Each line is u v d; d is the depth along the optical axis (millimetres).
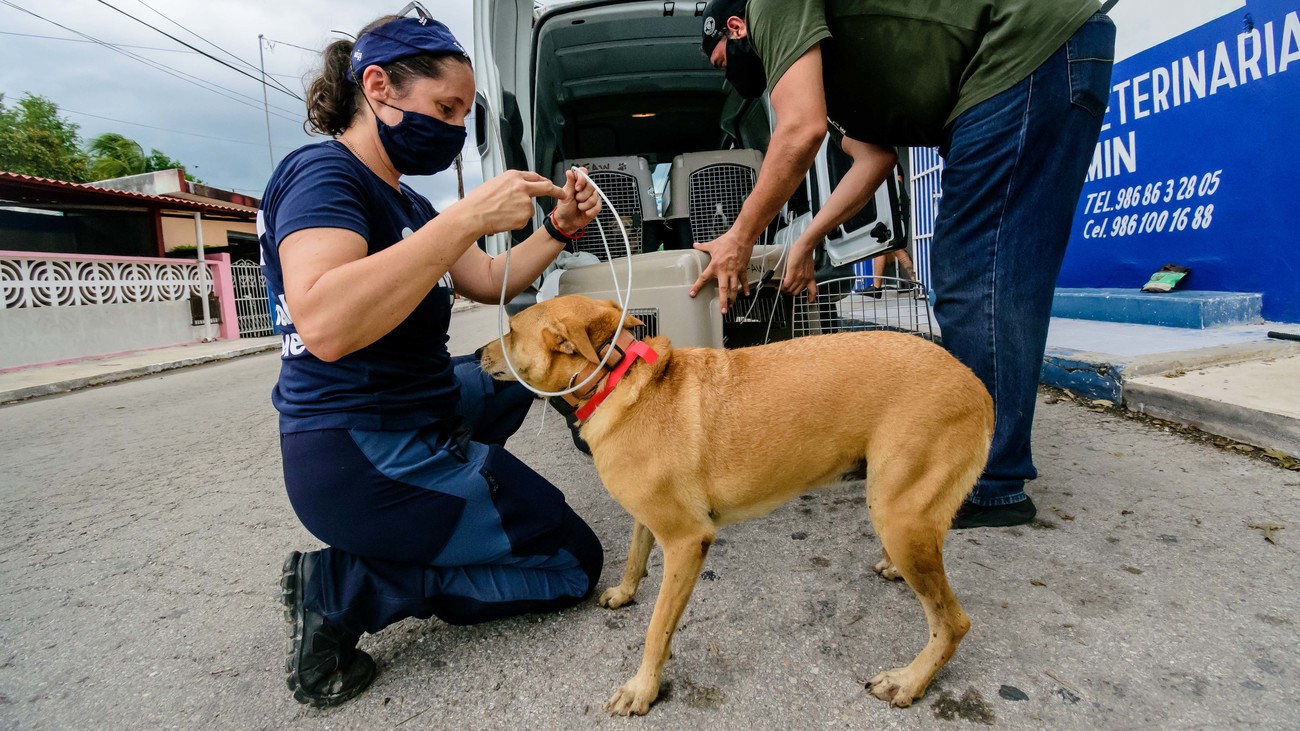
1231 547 2131
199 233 13883
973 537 2367
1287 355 3588
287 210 1592
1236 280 4406
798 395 1839
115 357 11445
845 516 2697
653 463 1785
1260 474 2629
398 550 1771
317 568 1736
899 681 1620
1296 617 1768
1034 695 1582
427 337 1913
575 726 1609
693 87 4930
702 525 1787
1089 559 2148
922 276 7352
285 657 1998
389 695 1772
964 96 2299
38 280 10539
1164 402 3287
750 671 1763
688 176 4441
